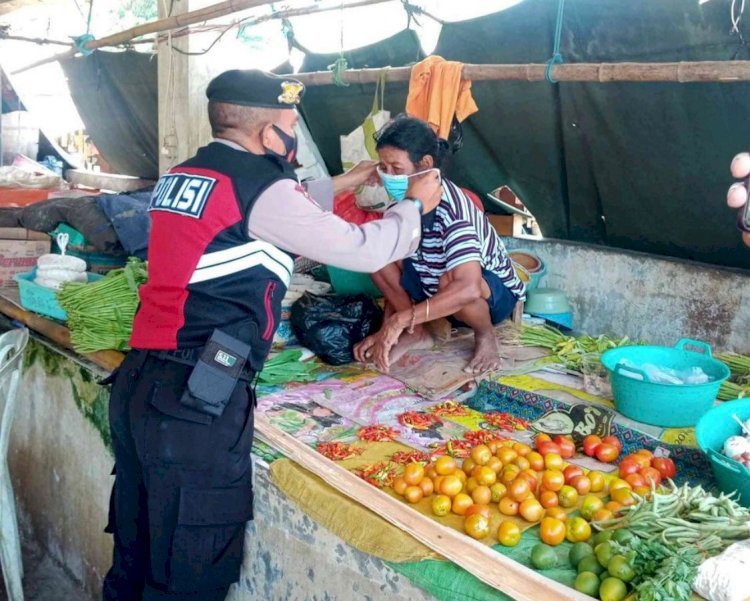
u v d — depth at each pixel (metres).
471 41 3.83
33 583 4.03
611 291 4.20
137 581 2.77
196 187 2.29
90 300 3.54
